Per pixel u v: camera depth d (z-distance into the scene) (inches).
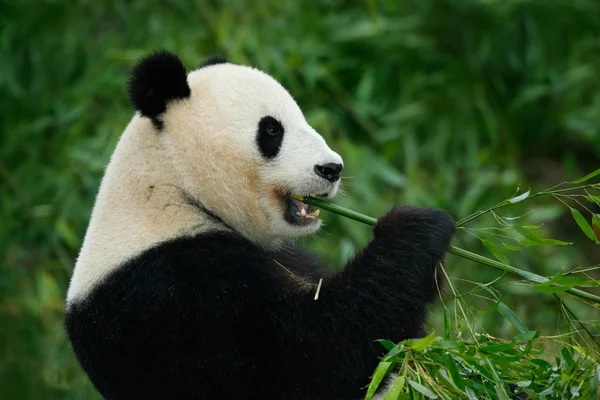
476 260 289.9
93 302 287.3
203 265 285.3
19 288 540.7
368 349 283.1
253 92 305.3
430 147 588.1
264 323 281.6
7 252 545.0
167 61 294.2
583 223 274.2
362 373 284.8
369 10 604.4
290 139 305.7
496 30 627.5
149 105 296.0
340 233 522.0
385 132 562.9
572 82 620.4
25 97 568.7
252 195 306.7
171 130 298.4
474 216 295.3
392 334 284.2
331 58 593.6
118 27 603.5
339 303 283.4
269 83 310.5
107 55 551.8
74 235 528.7
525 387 266.1
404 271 286.2
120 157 300.7
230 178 301.9
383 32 597.6
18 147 562.3
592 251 586.6
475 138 588.1
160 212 293.6
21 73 573.3
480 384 261.6
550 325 501.7
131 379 286.4
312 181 302.8
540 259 522.3
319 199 308.2
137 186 295.6
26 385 501.7
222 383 282.7
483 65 628.7
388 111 589.9
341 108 572.7
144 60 296.4
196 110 300.2
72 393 491.2
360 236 507.5
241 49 539.2
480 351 260.7
